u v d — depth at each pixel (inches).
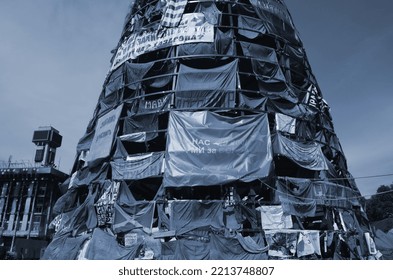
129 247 1102.4
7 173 3157.0
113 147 1389.0
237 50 1525.6
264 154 1222.3
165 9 1537.9
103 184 1337.4
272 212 1163.9
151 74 1491.1
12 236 2970.0
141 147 1518.2
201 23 1466.5
